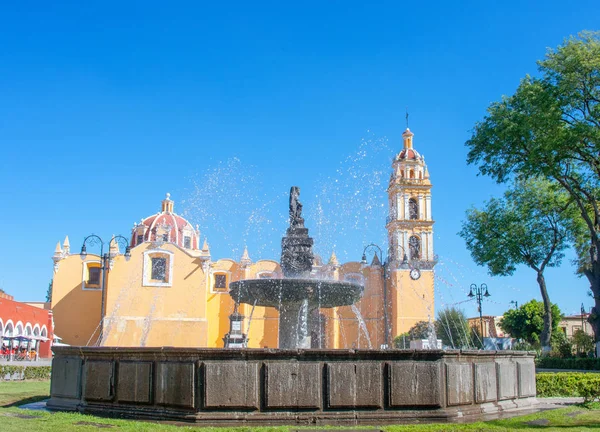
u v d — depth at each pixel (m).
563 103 26.61
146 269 49.22
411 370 9.01
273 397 8.60
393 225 52.81
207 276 49.62
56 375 10.44
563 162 28.78
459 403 9.38
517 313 64.62
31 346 39.34
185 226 62.12
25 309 37.19
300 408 8.65
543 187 35.78
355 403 8.76
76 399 9.94
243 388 8.59
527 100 27.64
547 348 33.34
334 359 8.84
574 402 12.91
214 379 8.57
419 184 53.59
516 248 36.41
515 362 11.14
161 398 8.93
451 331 46.31
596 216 28.86
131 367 9.33
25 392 14.35
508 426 8.75
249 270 50.72
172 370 8.87
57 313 49.31
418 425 8.56
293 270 14.92
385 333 48.19
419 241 52.44
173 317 48.47
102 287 46.47
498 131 28.53
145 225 61.03
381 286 49.81
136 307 48.47
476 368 9.87
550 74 27.19
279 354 8.72
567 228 35.69
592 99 26.98
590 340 33.28
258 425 8.45
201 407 8.55
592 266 28.64
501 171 29.92
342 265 50.66
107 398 9.48
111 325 47.53
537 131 27.09
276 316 50.00
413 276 49.59
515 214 36.78
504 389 10.59
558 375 15.55
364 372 8.87
